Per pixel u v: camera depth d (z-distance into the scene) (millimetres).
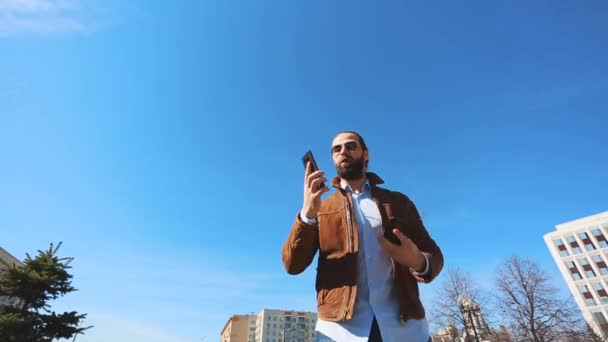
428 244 1792
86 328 16344
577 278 56312
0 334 14594
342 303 1614
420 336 1598
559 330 18500
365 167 2176
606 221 55500
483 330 20203
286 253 1912
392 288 1683
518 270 20828
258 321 95438
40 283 16281
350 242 1763
